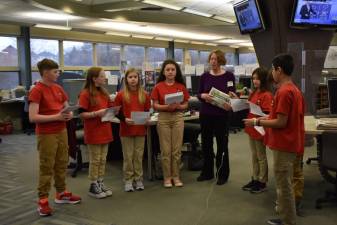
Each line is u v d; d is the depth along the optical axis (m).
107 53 12.63
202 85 3.99
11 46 9.88
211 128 3.97
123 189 3.92
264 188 3.71
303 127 2.56
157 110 3.87
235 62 18.70
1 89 9.40
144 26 10.58
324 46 5.74
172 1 7.95
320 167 3.26
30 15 8.32
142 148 3.90
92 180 3.68
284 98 2.43
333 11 5.46
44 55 10.68
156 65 6.05
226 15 9.59
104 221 3.06
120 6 8.45
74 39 11.25
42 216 3.19
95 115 3.48
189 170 4.64
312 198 3.51
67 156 3.39
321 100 3.93
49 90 3.14
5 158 5.61
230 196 3.61
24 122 8.75
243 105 3.59
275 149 2.54
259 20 5.62
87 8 8.59
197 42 15.91
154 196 3.66
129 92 3.83
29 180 4.35
